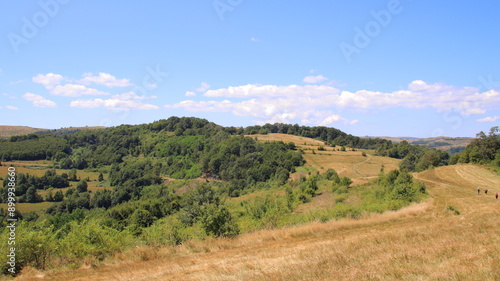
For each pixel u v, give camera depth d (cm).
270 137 14025
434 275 735
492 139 7975
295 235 1827
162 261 1390
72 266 1308
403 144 12950
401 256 944
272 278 877
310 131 15950
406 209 2694
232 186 8119
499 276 697
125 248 1650
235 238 1791
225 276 970
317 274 859
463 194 4291
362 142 15162
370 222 2147
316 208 3841
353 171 8881
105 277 1148
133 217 4169
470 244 1048
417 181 5038
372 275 782
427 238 1280
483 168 7212
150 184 8744
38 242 1285
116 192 7281
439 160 9325
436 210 2700
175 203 5338
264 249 1478
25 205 5709
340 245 1292
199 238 1820
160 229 2120
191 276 1031
